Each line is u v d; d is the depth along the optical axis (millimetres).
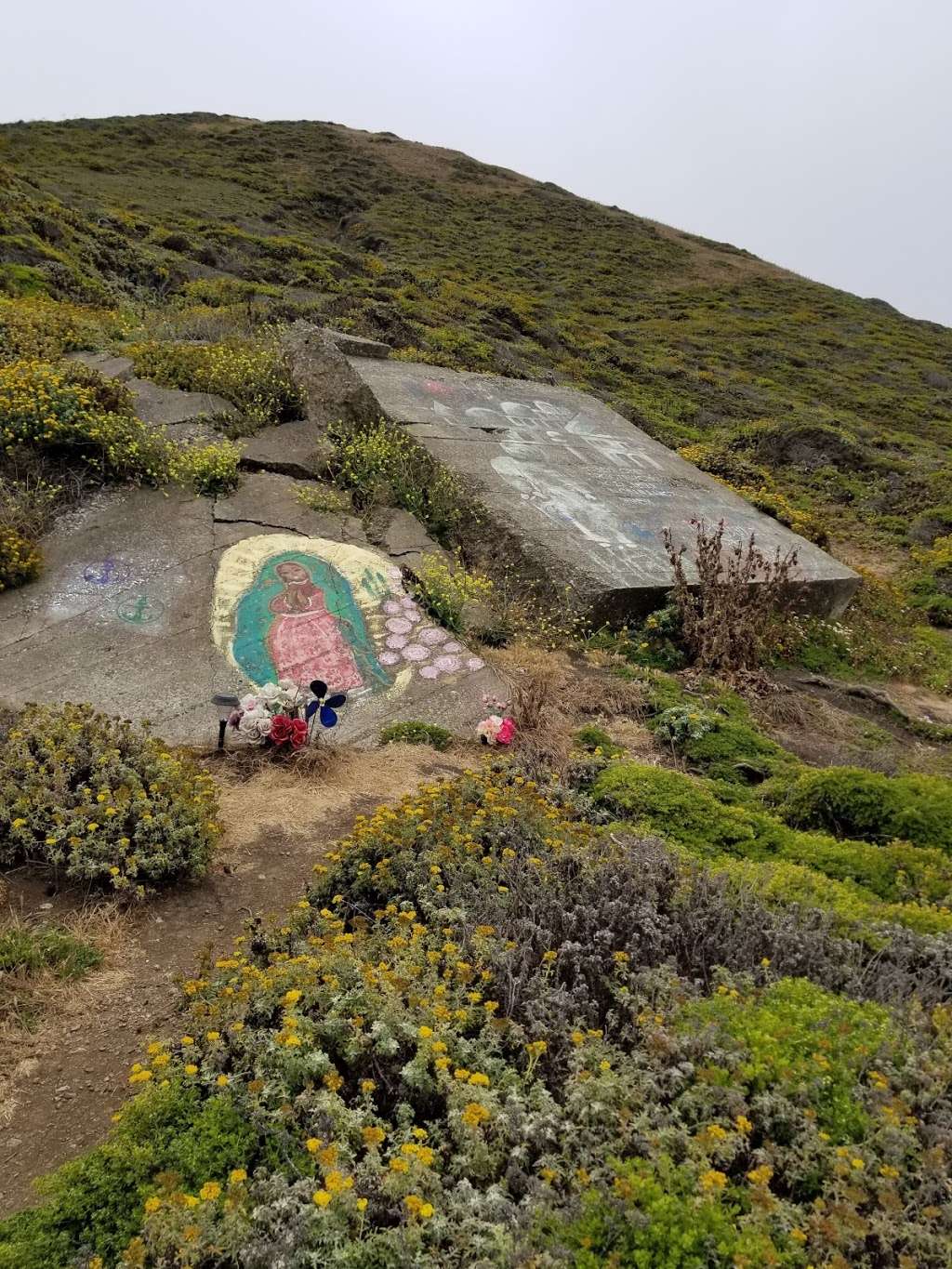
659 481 10336
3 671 5281
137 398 8305
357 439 8266
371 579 6586
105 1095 2551
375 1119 2234
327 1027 2438
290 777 4590
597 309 27406
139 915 3387
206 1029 2557
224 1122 2225
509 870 3441
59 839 3443
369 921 3229
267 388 8883
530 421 10547
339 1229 1893
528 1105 2270
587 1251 1810
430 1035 2402
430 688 5773
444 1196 2014
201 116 45344
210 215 27250
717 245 40656
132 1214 2020
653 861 3504
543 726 5504
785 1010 2570
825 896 3586
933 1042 2479
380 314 16328
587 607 7172
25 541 6133
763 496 11719
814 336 27906
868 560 12820
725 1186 1999
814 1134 2117
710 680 6793
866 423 19984
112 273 16438
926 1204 1992
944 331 32344
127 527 6664
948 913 3549
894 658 8930
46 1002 2873
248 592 6211
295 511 7172
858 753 6168
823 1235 1877
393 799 4504
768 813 4809
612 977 2854
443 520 7914
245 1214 1954
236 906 3518
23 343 9023
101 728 4098
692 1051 2361
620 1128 2168
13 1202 2182
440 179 41250
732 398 19922
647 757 5480
